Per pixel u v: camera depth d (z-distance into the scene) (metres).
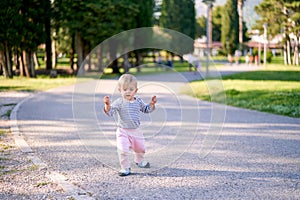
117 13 22.56
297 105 9.72
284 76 19.70
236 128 7.03
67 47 32.56
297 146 5.66
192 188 3.82
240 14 52.25
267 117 8.36
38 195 3.57
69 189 3.73
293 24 30.84
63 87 14.94
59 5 21.75
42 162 4.68
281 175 4.26
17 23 19.03
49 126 7.11
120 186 3.88
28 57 20.62
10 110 8.99
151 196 3.59
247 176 4.22
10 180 4.00
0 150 5.25
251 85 15.13
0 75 21.83
